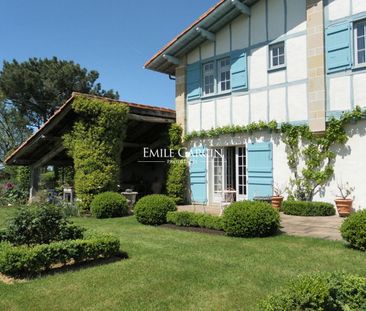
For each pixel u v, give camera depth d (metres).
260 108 10.92
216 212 10.20
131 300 3.73
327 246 5.73
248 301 3.64
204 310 3.47
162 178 14.19
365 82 8.91
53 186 16.41
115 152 10.86
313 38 9.73
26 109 27.78
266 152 10.73
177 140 12.91
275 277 4.30
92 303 3.68
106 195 9.88
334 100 9.39
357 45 9.20
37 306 3.62
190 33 11.98
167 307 3.55
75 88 28.08
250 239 6.46
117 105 10.81
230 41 11.74
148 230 7.57
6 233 5.56
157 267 4.82
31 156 13.39
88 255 5.07
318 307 2.64
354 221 5.52
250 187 11.09
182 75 13.07
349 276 3.06
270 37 10.77
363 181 8.93
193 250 5.70
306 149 9.84
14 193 15.10
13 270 4.50
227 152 12.22
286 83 10.36
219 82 12.17
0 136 26.77
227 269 4.67
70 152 11.00
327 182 9.53
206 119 12.38
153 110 12.39
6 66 27.28
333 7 9.49
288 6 10.41
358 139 9.05
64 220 5.91
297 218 8.82
